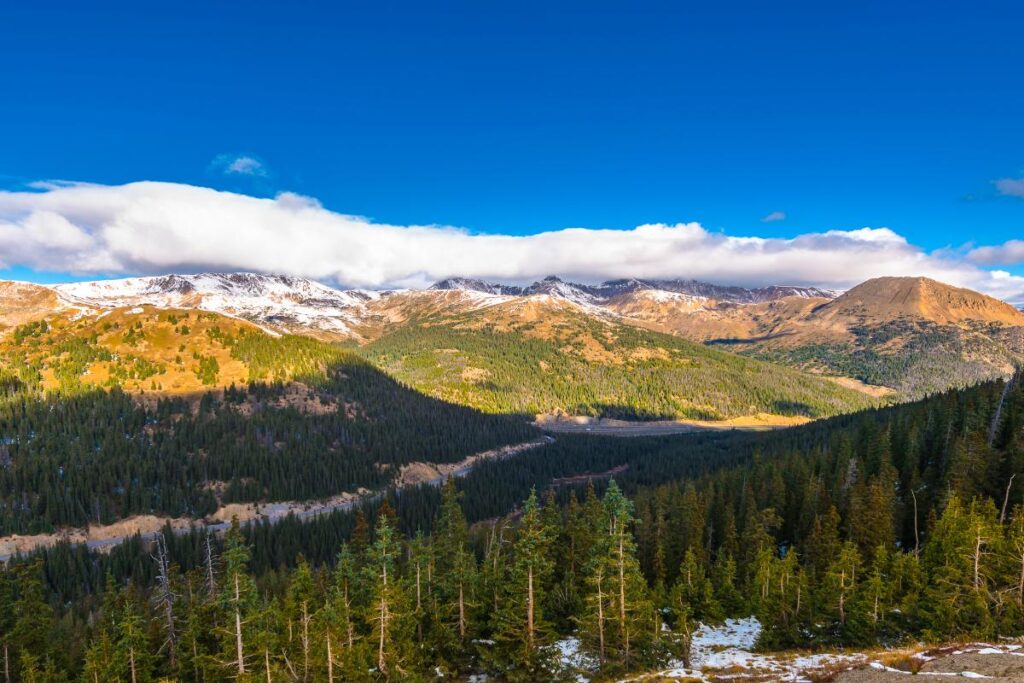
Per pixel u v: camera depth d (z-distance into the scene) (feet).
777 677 137.90
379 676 161.17
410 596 190.39
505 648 163.84
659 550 252.21
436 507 570.87
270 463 640.58
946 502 266.16
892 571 194.18
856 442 441.27
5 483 540.52
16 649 200.44
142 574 417.69
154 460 611.47
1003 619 156.87
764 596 207.51
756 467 427.74
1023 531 172.45
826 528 245.86
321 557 451.94
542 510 223.92
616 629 162.81
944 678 116.98
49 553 433.07
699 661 173.88
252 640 157.17
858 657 149.48
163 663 184.14
